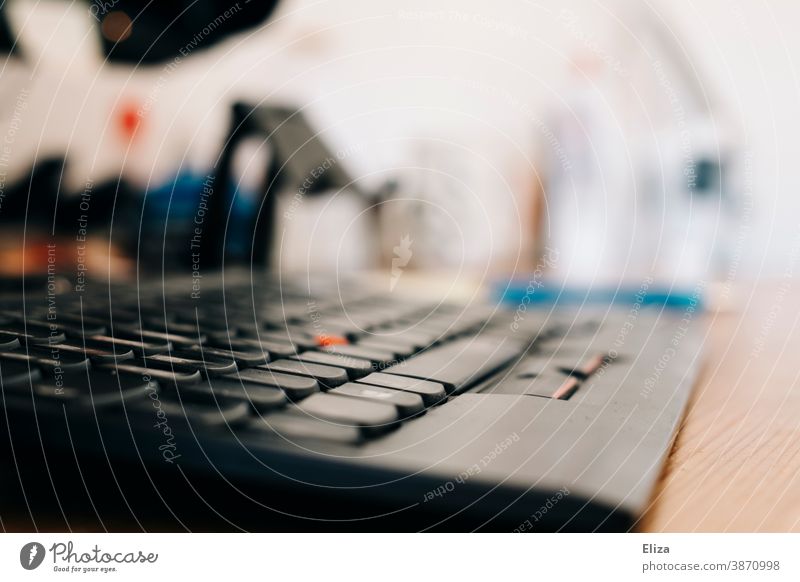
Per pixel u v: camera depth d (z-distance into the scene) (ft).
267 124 2.57
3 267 1.98
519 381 0.97
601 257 2.28
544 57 2.70
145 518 0.70
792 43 2.75
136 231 2.35
